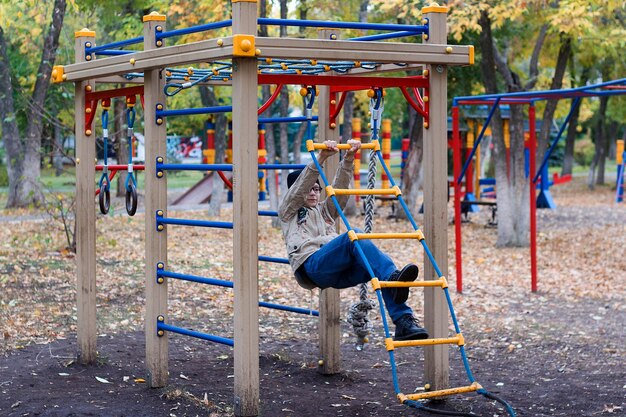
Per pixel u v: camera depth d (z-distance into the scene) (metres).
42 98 18.08
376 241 16.73
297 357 7.68
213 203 20.88
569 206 25.22
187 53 5.40
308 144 5.37
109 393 6.17
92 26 19.78
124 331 8.51
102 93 6.71
